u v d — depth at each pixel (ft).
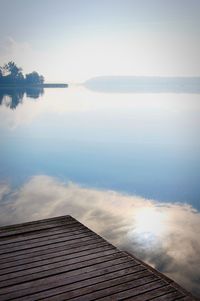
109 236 29.43
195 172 55.21
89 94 357.41
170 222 33.06
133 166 60.18
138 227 31.53
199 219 33.83
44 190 44.96
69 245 16.66
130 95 332.60
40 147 80.79
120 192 44.01
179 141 86.07
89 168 59.00
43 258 15.30
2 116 153.38
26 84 505.66
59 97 299.17
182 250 26.61
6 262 14.93
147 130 106.32
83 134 101.24
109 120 134.21
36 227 18.86
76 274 13.98
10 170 57.93
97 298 12.39
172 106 195.72
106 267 14.56
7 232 18.10
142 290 12.91
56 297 12.42
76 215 35.04
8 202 39.24
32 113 166.40
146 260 24.89
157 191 44.50
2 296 12.46
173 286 13.19
